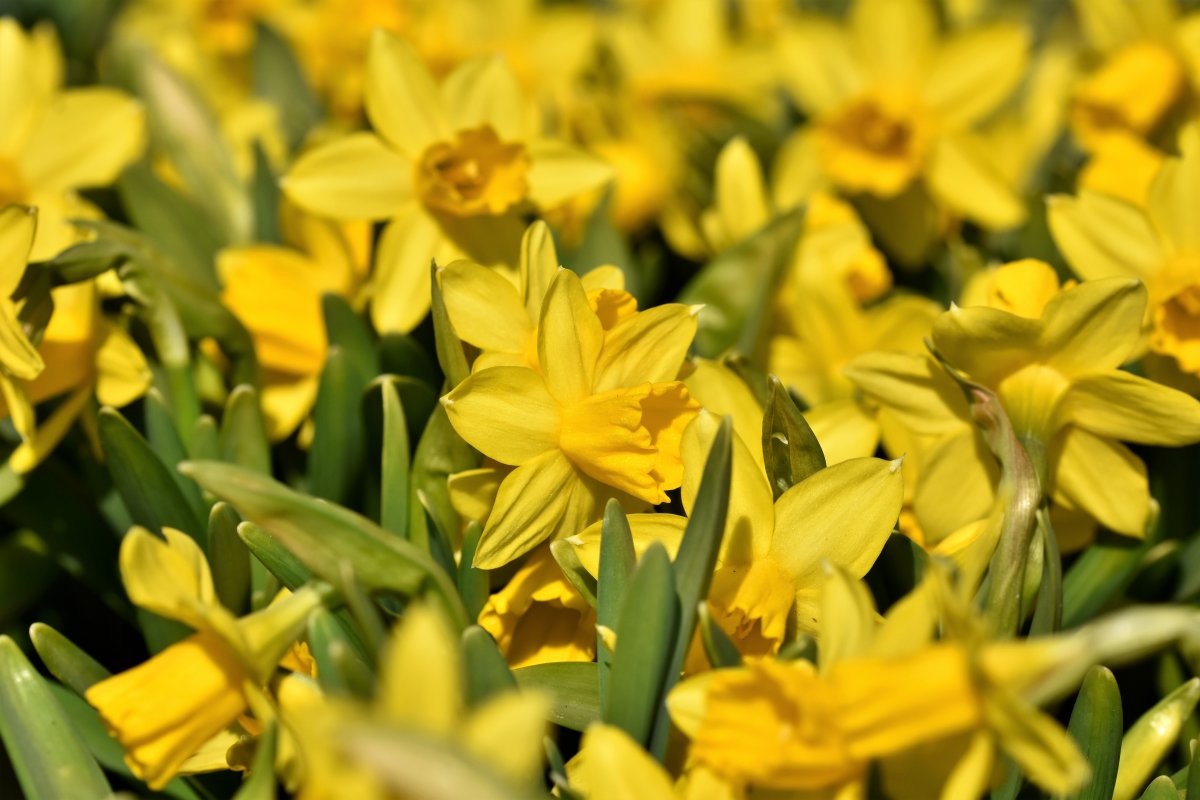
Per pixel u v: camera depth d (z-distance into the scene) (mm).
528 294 676
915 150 799
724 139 831
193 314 713
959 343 682
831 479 660
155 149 808
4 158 750
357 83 850
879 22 814
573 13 868
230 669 641
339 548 642
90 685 672
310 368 736
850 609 632
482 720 596
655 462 662
